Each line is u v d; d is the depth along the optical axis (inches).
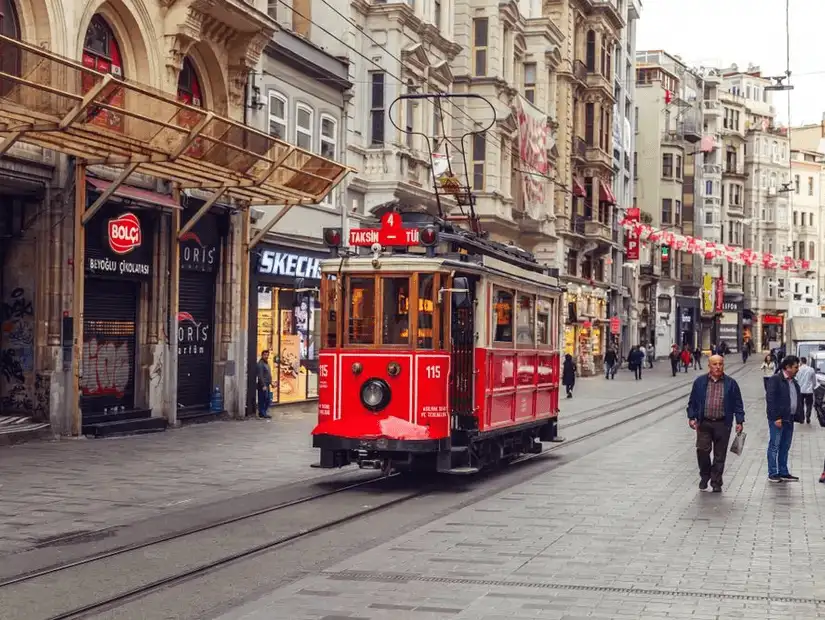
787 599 339.6
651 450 827.4
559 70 2218.3
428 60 1437.0
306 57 1184.2
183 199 962.1
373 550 420.5
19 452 719.1
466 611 322.0
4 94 610.5
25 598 340.5
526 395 746.8
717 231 4121.6
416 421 600.4
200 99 1030.4
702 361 3437.5
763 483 632.4
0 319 822.5
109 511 507.2
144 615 322.7
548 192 2081.7
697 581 364.5
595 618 313.9
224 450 783.7
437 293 603.8
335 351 616.7
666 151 3523.6
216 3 948.6
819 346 1658.5
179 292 1000.9
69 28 803.4
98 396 888.3
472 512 517.7
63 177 810.2
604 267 2625.5
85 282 871.1
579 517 501.7
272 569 391.2
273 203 1017.5
